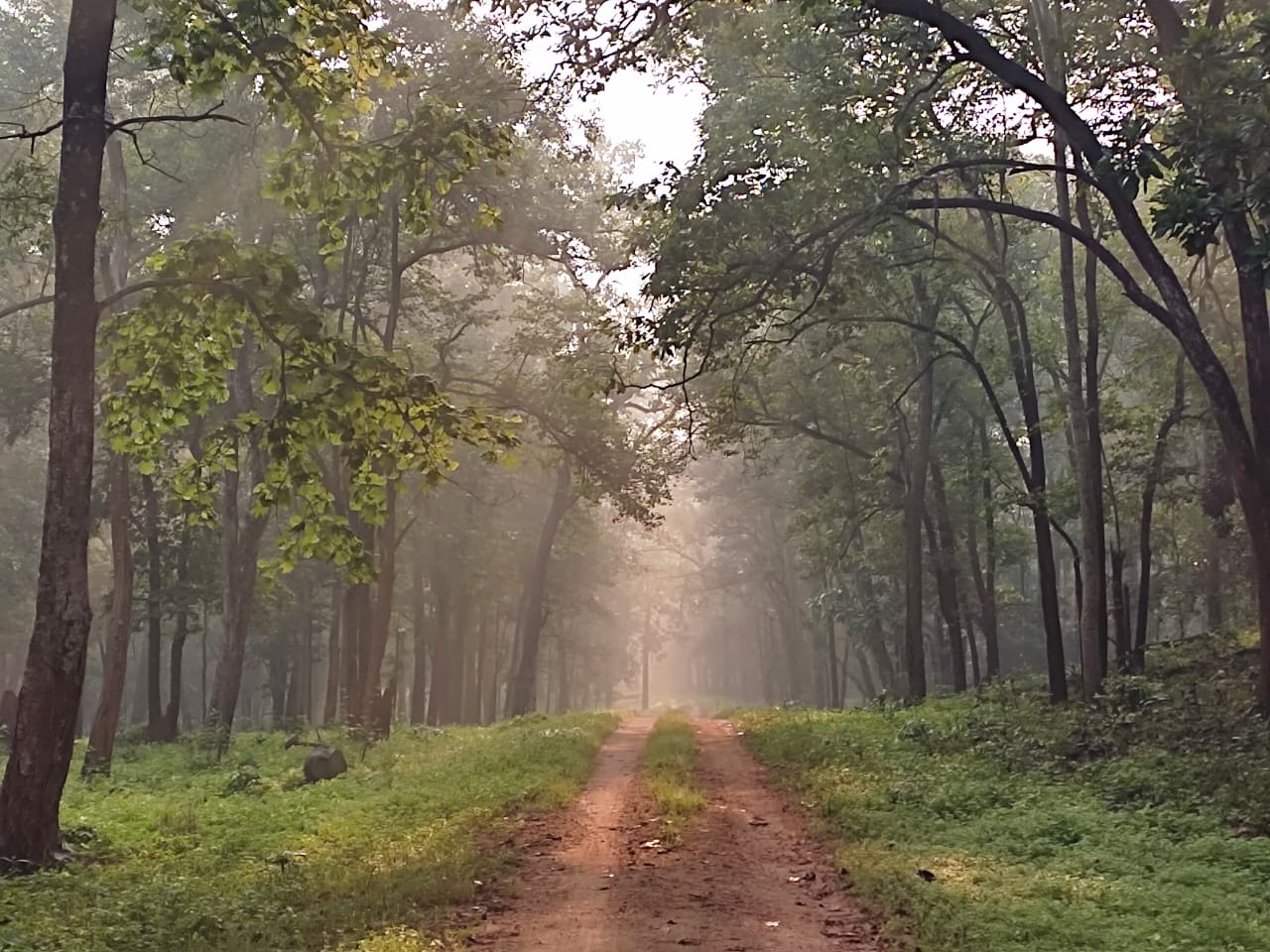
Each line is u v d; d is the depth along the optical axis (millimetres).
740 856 12188
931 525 39562
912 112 22250
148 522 36969
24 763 12664
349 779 20141
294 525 15320
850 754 21031
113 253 29125
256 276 14133
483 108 20906
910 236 29031
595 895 10164
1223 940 8031
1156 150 16625
